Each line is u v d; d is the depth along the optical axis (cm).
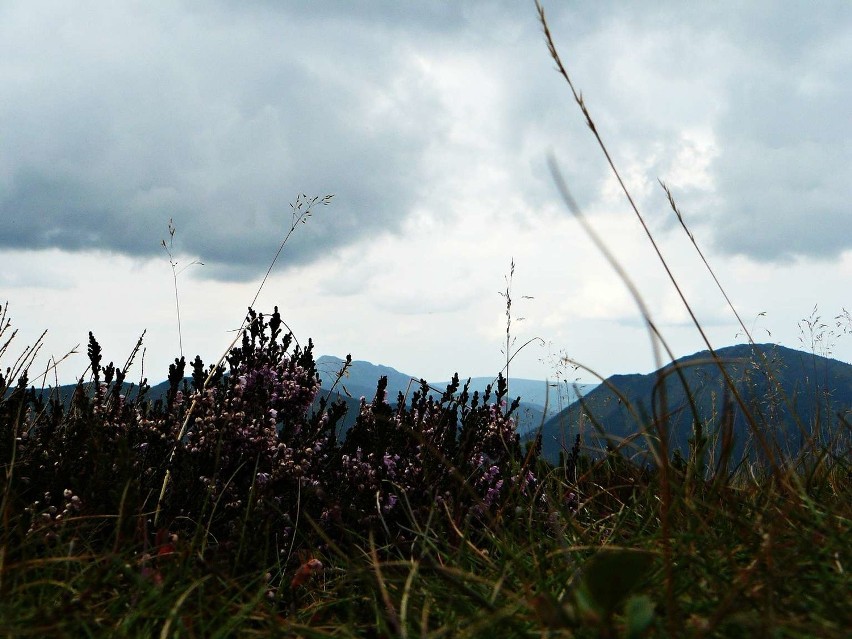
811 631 148
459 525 305
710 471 277
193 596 225
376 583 231
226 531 312
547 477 315
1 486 274
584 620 142
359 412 402
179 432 355
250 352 388
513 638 179
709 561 202
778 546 202
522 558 244
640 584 186
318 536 318
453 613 203
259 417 364
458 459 371
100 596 214
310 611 243
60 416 346
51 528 262
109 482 284
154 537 287
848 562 187
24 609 195
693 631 156
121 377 357
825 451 270
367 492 336
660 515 258
